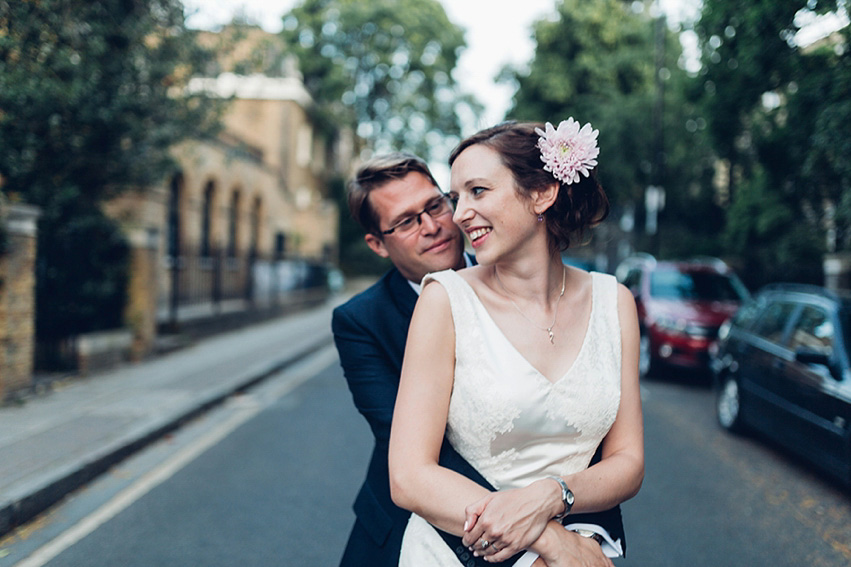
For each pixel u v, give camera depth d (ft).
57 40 24.58
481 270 5.08
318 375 34.27
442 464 4.77
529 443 4.66
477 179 4.71
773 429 19.19
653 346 31.96
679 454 19.65
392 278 6.43
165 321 41.34
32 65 23.77
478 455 4.69
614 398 4.81
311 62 105.50
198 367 33.01
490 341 4.64
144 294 34.30
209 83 31.81
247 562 12.12
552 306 4.90
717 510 14.99
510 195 4.70
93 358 29.89
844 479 15.46
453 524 4.39
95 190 29.53
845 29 18.58
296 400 27.58
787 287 22.26
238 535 13.35
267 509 14.82
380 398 5.68
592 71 87.86
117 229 31.63
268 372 33.12
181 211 52.03
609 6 89.61
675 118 65.16
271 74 32.76
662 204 64.13
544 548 4.40
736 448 20.38
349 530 13.64
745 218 34.37
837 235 26.25
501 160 4.71
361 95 111.96
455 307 4.67
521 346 4.69
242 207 66.44
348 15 105.40
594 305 5.03
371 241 6.73
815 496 16.01
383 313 5.97
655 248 61.21
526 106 92.68
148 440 20.08
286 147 90.38
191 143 35.76
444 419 4.65
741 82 24.27
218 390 26.94
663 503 15.43
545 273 4.86
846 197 21.34
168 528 13.73
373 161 6.51
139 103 27.99
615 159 71.67
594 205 5.09
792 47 20.70
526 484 4.71
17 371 24.03
